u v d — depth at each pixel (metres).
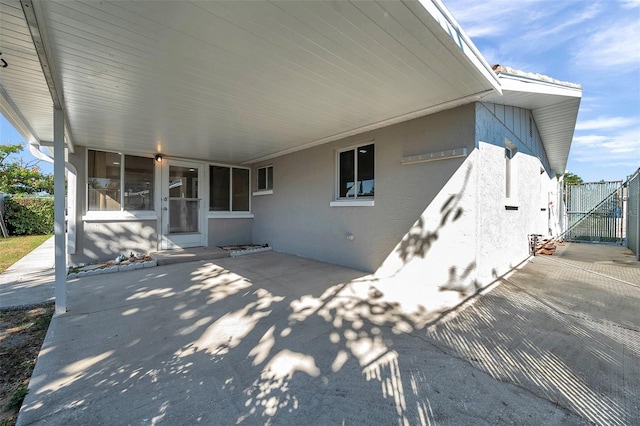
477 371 2.22
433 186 4.48
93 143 6.13
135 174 7.02
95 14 2.14
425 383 2.07
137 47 2.62
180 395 1.94
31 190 18.12
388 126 5.11
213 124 4.98
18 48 2.57
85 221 6.23
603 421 1.69
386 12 2.22
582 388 2.00
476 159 4.05
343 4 2.11
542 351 2.51
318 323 3.13
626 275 5.21
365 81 3.40
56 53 2.67
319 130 5.39
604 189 10.88
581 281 4.78
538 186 8.07
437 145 4.43
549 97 5.20
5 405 1.89
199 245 8.02
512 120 5.60
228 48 2.67
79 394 1.95
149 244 7.15
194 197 7.98
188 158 7.86
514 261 5.89
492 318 3.24
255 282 4.76
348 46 2.67
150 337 2.81
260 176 8.78
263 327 3.04
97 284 4.65
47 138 5.53
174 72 3.12
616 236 10.34
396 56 2.86
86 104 3.95
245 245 8.50
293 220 7.36
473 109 4.07
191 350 2.55
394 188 5.01
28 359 2.48
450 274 4.28
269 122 4.92
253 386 2.04
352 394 1.95
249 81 3.38
